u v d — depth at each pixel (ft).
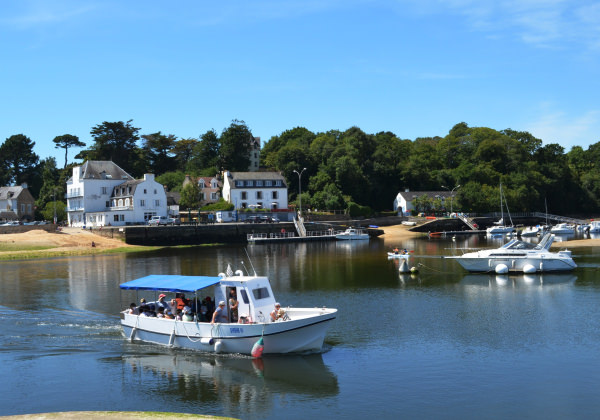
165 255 245.65
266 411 62.69
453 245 281.13
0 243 264.52
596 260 186.80
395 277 158.71
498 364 77.51
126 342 90.38
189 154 586.04
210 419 54.49
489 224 436.35
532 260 158.61
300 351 81.97
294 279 158.92
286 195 418.51
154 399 66.44
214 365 77.97
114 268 193.36
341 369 76.18
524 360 79.05
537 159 563.89
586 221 444.55
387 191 494.18
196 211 402.52
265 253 252.01
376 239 344.49
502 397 65.87
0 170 515.09
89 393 68.49
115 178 400.88
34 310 115.85
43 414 56.34
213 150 532.32
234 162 490.49
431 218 414.62
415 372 74.69
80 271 185.37
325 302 121.90
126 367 77.82
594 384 69.51
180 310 90.79
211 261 215.51
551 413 61.31
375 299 124.88
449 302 120.26
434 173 520.83
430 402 64.64
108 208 394.73
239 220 380.78
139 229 295.28
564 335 91.50
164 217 356.79
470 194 462.60
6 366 78.74
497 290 133.80
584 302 117.08
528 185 505.25
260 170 512.22
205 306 90.99
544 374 73.31
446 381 71.26
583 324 98.43
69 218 408.67
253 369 76.18
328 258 221.05
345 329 97.45
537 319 102.94
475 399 65.41
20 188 455.22
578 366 76.13
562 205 538.47
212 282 86.94
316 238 331.98
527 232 357.00
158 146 542.16
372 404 64.23
